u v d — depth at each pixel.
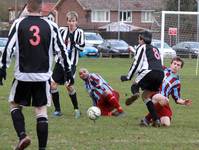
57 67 27.38
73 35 27.91
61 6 189.88
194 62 85.50
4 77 17.56
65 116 28.17
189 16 70.75
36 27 17.20
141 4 190.62
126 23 190.50
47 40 17.31
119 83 51.59
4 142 20.11
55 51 17.80
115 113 28.16
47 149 18.91
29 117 26.86
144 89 24.67
